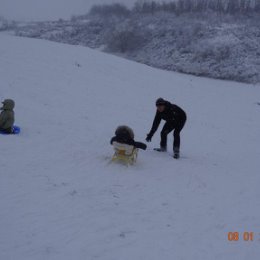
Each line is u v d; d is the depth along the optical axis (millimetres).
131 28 57594
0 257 3877
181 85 26969
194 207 6043
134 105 18109
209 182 7602
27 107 12719
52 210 5207
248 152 11938
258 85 39000
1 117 9039
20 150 7887
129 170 7613
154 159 8859
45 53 24734
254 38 50812
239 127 17609
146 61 50219
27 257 3949
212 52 46500
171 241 4730
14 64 20016
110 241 4535
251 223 5629
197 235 4996
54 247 4227
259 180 8242
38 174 6582
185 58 48000
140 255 4281
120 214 5383
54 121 11539
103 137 10461
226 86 34656
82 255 4137
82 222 4953
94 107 15680
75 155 8141
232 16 64688
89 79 21422
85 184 6434
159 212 5652
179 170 8172
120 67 26938
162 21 62938
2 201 5277
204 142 12734
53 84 18094
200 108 21125
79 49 29219
